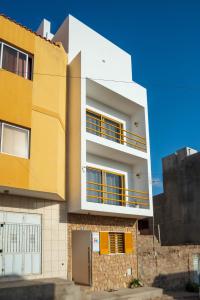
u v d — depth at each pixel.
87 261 15.17
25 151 12.51
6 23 13.03
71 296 11.64
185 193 26.16
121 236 16.98
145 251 17.62
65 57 15.74
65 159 14.71
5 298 10.27
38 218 13.48
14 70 12.96
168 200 27.53
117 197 17.61
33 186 12.29
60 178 13.70
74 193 14.20
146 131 18.44
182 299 15.95
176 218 26.41
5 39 12.83
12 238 12.53
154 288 16.30
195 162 25.80
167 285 17.98
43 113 13.35
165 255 18.45
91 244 15.15
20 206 12.96
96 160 17.02
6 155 11.82
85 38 17.20
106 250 15.71
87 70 16.27
